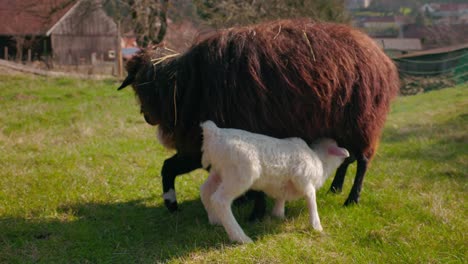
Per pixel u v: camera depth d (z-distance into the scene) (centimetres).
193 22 2116
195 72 445
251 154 399
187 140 461
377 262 383
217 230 446
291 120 439
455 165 692
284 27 462
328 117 451
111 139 912
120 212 524
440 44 2972
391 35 3067
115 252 419
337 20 2084
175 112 453
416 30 3081
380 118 493
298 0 2009
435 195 536
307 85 434
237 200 526
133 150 818
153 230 471
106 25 3269
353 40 470
